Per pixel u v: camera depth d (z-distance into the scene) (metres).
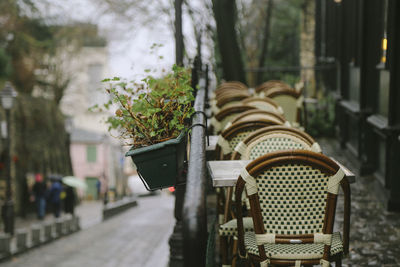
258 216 2.97
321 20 16.39
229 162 3.69
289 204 2.96
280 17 23.84
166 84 4.21
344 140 10.73
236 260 4.12
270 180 2.95
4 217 16.52
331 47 13.69
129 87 3.67
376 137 8.09
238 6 22.05
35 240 15.68
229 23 14.45
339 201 6.78
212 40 19.33
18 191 25.50
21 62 32.75
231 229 3.74
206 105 7.00
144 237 16.73
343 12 11.17
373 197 7.15
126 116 3.44
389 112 6.53
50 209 26.89
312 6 19.44
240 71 14.53
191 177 2.01
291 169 2.93
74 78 37.47
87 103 39.81
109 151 50.09
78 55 36.06
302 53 20.61
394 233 5.39
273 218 2.99
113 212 26.52
